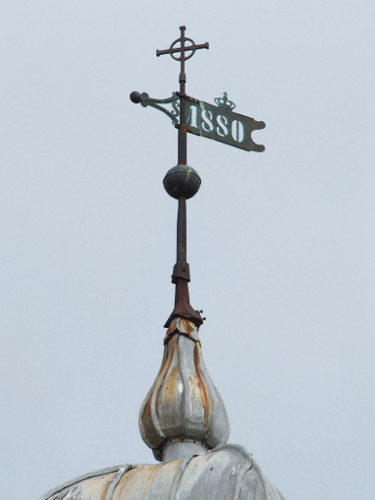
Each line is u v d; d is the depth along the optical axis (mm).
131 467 37125
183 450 37594
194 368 38500
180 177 40719
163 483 35375
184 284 39938
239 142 42406
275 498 33781
